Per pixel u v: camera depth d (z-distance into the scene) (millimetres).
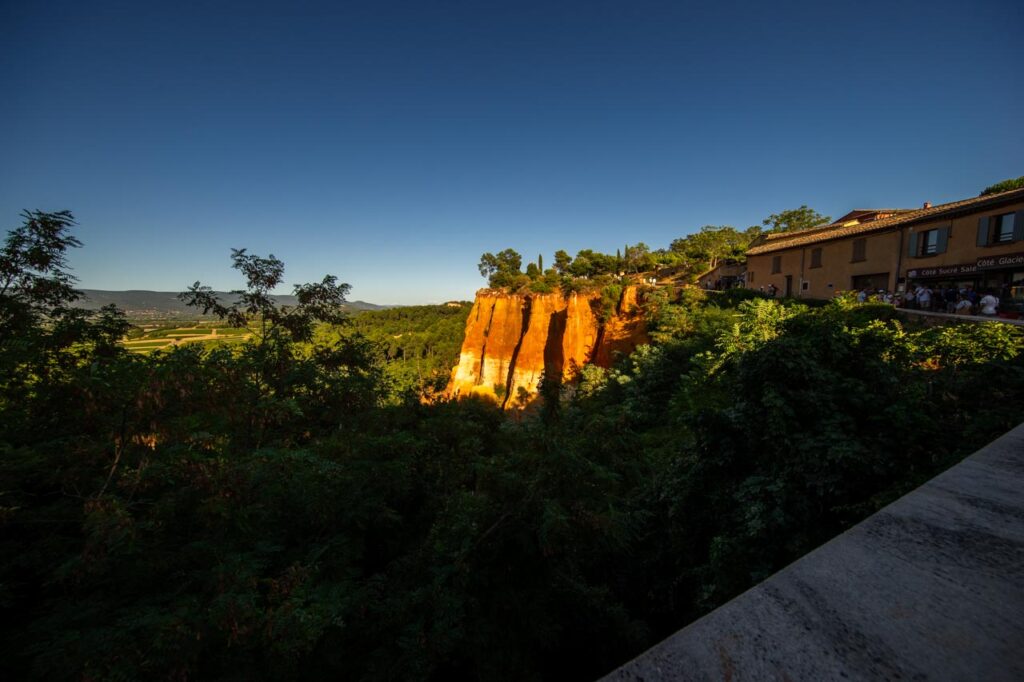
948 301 18688
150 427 4945
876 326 10102
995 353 7152
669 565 8141
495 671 5113
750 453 7414
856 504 5648
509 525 5621
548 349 44938
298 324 9031
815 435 6523
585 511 5398
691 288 31094
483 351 53719
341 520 5797
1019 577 1233
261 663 4285
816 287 27281
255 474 4949
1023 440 2283
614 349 36625
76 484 4828
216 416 6516
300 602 3953
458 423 9227
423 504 7480
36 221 5617
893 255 22516
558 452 5668
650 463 10602
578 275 56906
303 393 8688
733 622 1179
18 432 5090
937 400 6852
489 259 77062
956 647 1012
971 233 19078
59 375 5234
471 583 5477
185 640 3551
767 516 6207
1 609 4336
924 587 1232
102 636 3562
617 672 1047
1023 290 16891
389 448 7012
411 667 4562
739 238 66000
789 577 1336
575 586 6062
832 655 1017
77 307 6305
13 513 4160
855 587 1256
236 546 4902
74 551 4602
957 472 1961
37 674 3367
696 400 15508
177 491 4734
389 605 5234
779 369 7105
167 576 4547
